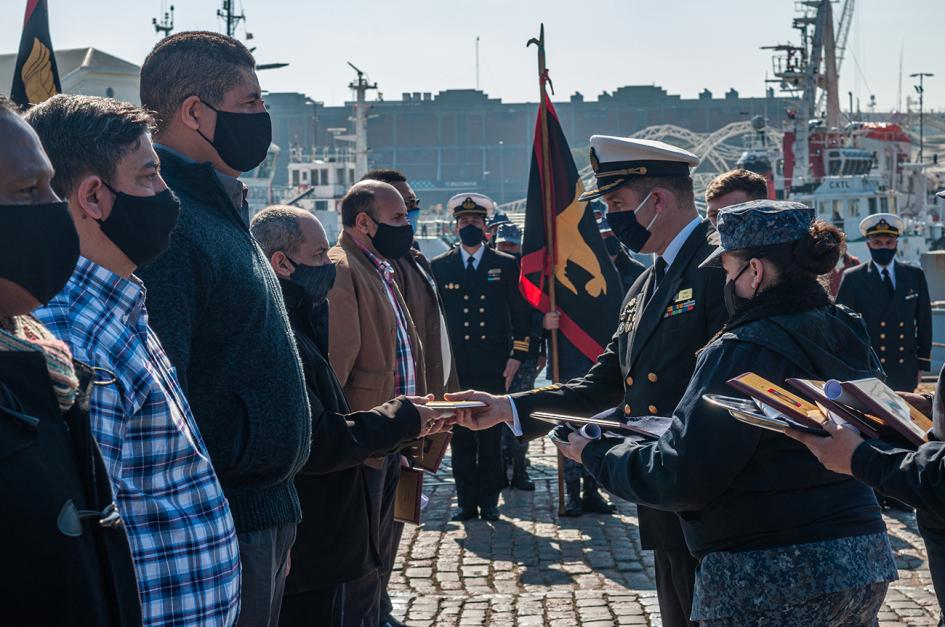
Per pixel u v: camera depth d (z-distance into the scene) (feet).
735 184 15.83
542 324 28.60
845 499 9.55
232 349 9.42
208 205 9.78
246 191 10.89
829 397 8.52
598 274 24.72
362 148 138.82
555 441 11.09
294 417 9.86
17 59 18.61
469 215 29.04
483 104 362.53
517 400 13.55
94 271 7.81
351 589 15.52
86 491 5.94
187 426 8.17
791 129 111.65
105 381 7.26
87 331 7.56
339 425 11.80
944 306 42.01
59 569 5.53
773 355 9.55
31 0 18.61
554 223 24.81
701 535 9.92
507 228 36.24
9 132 5.99
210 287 9.25
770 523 9.45
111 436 7.39
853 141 122.83
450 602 19.30
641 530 12.31
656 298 12.30
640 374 12.37
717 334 10.61
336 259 16.38
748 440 9.39
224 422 9.43
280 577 10.54
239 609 8.58
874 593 9.57
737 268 10.05
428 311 19.71
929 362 31.71
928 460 7.98
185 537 7.84
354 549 12.62
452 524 25.64
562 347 25.23
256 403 9.52
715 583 9.75
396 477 16.51
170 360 8.85
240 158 10.50
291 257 13.44
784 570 9.37
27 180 6.01
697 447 9.48
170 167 9.78
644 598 19.30
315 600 12.51
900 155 136.05
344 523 12.50
